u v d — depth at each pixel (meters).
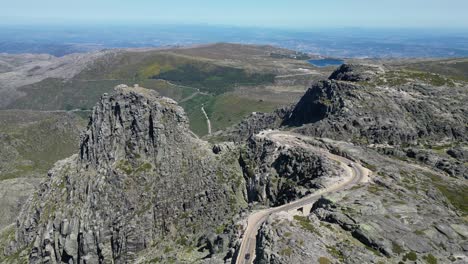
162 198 132.75
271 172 129.50
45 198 143.50
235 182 134.62
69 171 146.00
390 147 152.75
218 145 152.38
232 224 99.62
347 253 67.94
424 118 176.00
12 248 140.12
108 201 131.00
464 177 136.25
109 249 125.50
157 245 123.12
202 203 130.88
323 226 76.62
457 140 170.00
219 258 85.81
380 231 75.94
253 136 150.88
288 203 99.69
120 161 141.00
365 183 104.00
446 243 76.56
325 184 104.75
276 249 67.50
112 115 149.00
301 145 139.50
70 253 126.12
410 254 71.06
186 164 141.38
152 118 146.50
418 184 113.94
